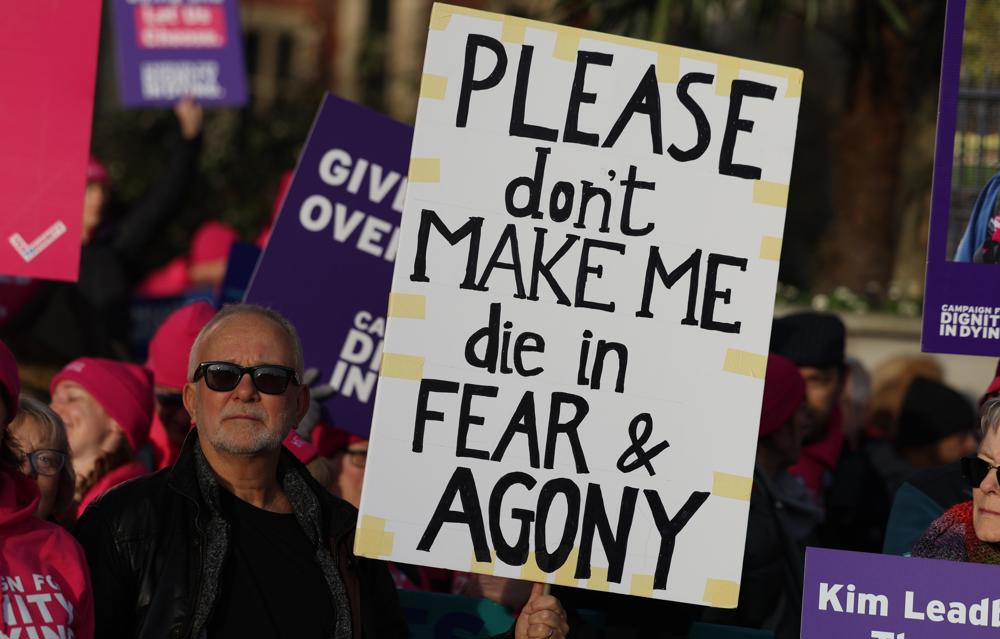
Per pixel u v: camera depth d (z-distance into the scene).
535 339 6.47
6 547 5.67
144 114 26.39
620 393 6.48
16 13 7.45
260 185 26.53
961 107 6.73
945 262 6.75
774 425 8.72
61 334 13.48
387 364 6.40
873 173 18.11
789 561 8.34
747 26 26.77
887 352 16.95
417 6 31.23
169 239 24.56
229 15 14.07
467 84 6.52
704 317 6.54
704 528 6.46
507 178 6.51
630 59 6.60
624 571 6.44
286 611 6.21
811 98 27.27
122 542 6.06
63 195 7.45
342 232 8.91
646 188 6.57
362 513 6.34
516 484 6.42
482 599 7.42
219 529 6.16
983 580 6.27
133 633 6.00
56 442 6.77
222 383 6.25
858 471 10.84
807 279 26.34
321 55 32.50
